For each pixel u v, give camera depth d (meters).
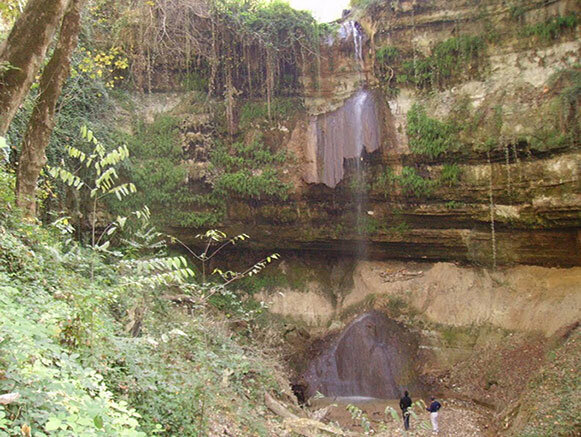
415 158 17.09
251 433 8.51
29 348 3.90
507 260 16.83
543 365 12.96
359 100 17.91
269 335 17.00
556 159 14.58
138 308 8.67
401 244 18.47
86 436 3.13
